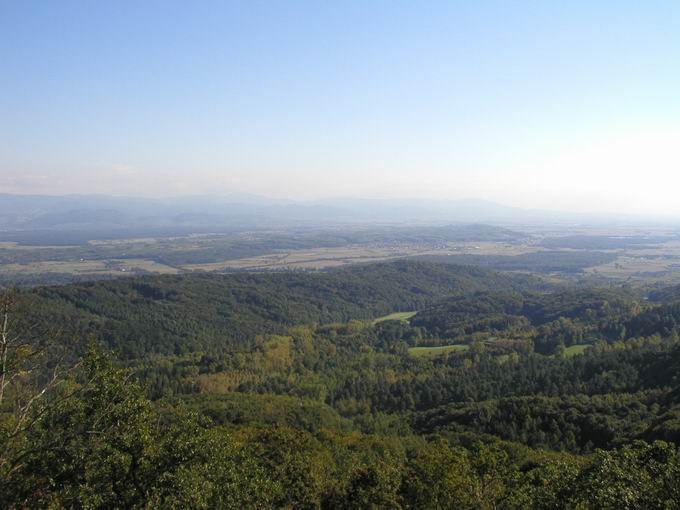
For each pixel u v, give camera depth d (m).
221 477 29.38
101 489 25.95
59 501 24.38
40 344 30.75
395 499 41.09
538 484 39.88
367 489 43.56
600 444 68.69
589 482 30.33
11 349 28.75
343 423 93.94
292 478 48.69
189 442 28.52
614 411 75.81
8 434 26.56
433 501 37.84
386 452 59.72
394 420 97.25
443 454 42.41
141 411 29.00
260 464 49.12
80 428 27.42
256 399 100.56
